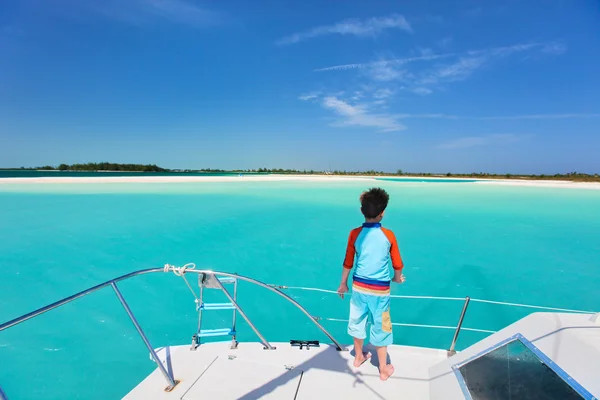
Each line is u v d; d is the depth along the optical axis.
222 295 5.59
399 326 4.70
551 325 1.59
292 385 2.18
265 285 2.61
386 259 2.25
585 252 8.35
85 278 6.17
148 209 13.73
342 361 2.46
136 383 3.35
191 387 2.14
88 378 3.40
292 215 13.06
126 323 4.61
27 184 23.09
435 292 5.89
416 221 12.57
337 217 12.72
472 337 4.41
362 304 2.28
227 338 4.29
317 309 5.16
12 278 6.10
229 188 24.42
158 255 7.64
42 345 4.00
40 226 10.27
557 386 1.33
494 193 24.00
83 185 23.28
